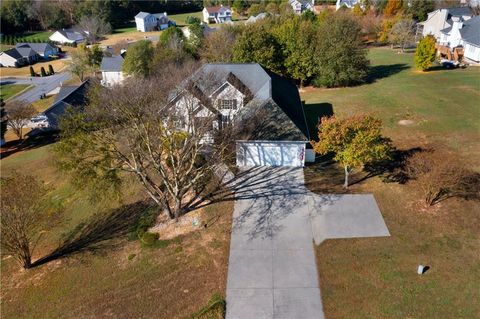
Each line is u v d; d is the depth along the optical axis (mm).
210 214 26562
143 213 27641
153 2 150375
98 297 21047
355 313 18719
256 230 24719
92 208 29219
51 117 54656
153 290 21062
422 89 46938
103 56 80750
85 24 113188
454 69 55000
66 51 107625
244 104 32781
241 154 31406
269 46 51156
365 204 26281
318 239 23609
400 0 92312
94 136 23781
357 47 51219
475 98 42438
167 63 48188
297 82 55125
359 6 96438
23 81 82688
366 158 25203
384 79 53219
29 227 23328
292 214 25906
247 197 28016
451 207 25125
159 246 24172
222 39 58688
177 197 25578
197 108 27672
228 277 21328
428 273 20500
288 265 21859
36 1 131000
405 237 23141
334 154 33031
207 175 30031
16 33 128250
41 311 20734
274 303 19609
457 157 30547
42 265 24188
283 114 30703
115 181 24281
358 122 25469
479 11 76125
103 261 23688
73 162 22891
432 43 53312
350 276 20797
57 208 26562
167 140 25266
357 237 23500
